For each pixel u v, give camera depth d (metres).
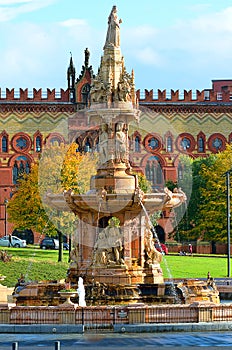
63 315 51.78
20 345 47.56
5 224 169.38
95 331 51.06
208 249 146.12
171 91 178.12
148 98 177.50
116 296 56.44
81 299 55.28
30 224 129.12
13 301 57.09
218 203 137.38
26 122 175.00
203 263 109.00
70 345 47.50
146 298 56.59
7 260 99.25
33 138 174.62
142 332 50.88
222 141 178.38
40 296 56.28
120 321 51.69
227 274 98.81
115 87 59.59
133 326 50.94
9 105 174.88
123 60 60.06
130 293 57.12
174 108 177.50
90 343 48.03
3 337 49.88
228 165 138.25
